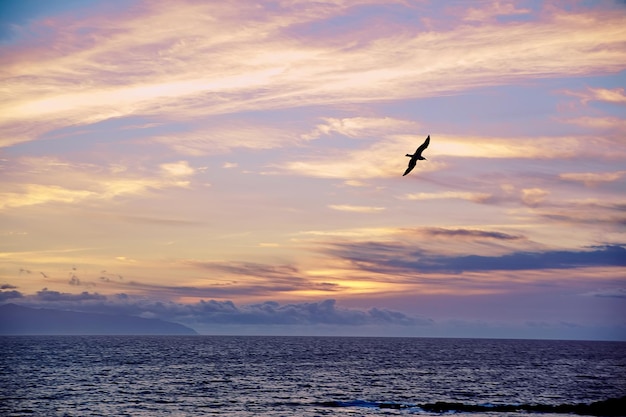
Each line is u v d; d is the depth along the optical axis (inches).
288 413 2662.4
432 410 2723.9
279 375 4443.9
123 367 5019.7
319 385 3786.9
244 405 2898.6
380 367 5349.4
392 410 2736.2
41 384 3659.0
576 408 2716.5
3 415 2586.1
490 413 2632.9
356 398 3198.8
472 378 4325.8
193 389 3503.9
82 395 3186.5
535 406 2768.2
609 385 3937.0
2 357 6220.5
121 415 2613.2
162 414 2642.7
